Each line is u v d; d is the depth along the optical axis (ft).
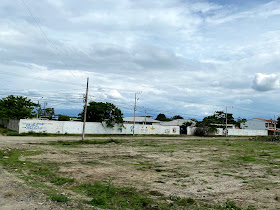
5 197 25.31
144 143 108.88
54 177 38.14
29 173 39.99
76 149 77.05
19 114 158.92
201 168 51.42
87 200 26.58
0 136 112.47
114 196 29.48
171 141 127.03
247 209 26.03
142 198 28.99
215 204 28.14
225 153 80.38
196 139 151.64
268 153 83.51
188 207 26.48
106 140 108.88
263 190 35.06
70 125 145.38
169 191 33.24
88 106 165.89
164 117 372.17
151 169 48.55
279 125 313.12
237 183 39.01
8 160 50.83
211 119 212.23
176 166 52.90
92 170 45.14
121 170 46.29
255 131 249.96
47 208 22.27
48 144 87.40
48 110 279.08
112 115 161.79
